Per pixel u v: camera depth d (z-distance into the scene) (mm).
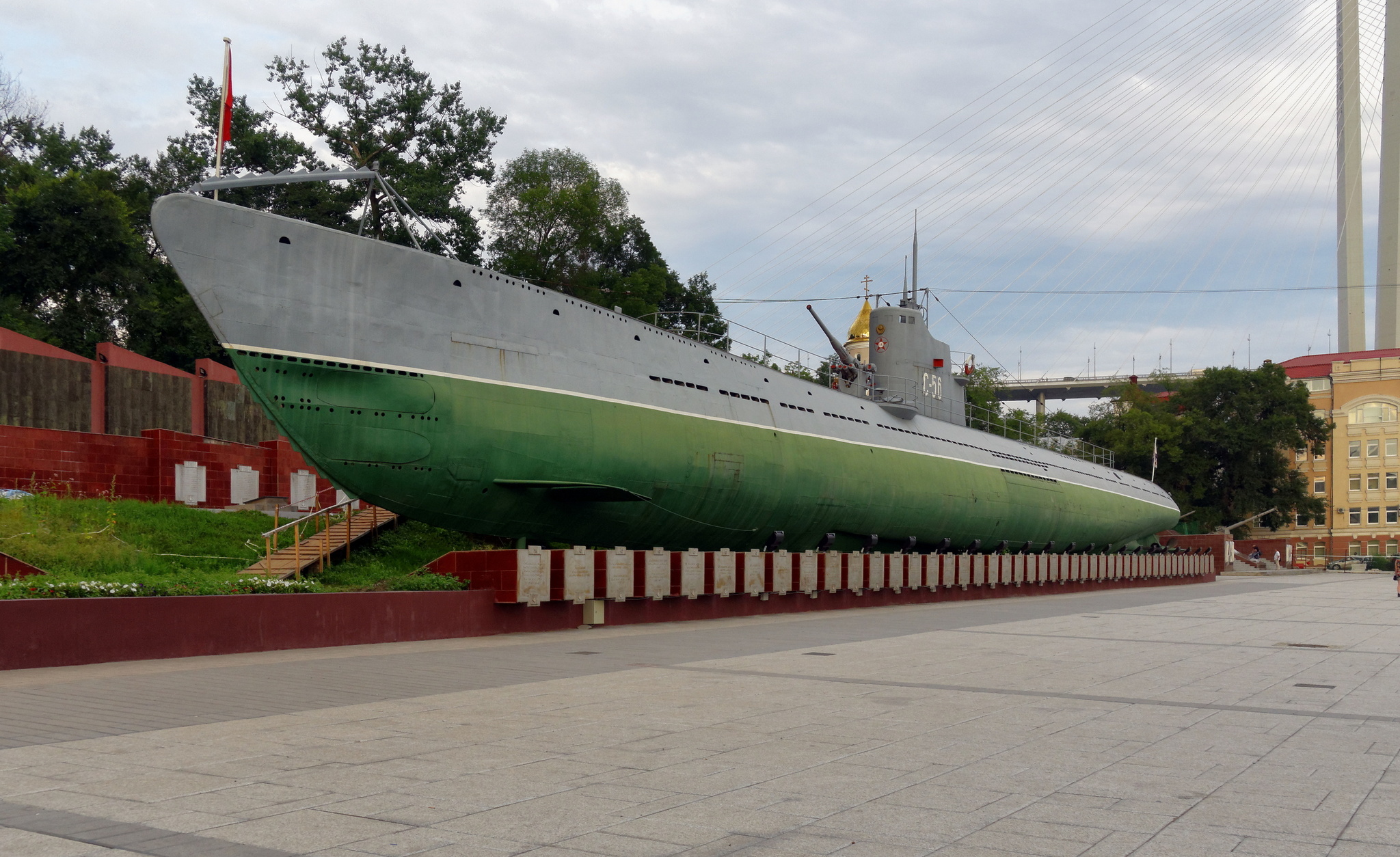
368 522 21875
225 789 6434
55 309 39688
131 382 25328
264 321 16656
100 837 5402
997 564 32875
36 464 21281
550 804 6184
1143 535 52781
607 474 20625
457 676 11773
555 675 12000
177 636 13266
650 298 48719
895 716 9453
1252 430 73000
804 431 26812
